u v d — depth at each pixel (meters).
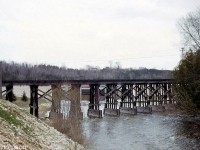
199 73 40.78
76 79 52.19
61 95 41.84
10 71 45.81
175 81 46.56
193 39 47.41
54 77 51.59
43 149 17.69
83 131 36.28
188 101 42.34
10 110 22.55
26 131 19.92
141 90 61.25
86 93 91.81
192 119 44.88
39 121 25.72
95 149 26.58
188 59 42.41
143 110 58.28
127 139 32.53
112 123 44.34
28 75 48.12
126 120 47.56
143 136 34.31
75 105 37.47
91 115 52.19
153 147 28.69
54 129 26.31
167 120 46.12
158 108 60.00
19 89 101.19
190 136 33.25
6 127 17.50
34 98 44.03
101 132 36.72
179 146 28.80
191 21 47.62
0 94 36.25
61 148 20.52
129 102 58.19
